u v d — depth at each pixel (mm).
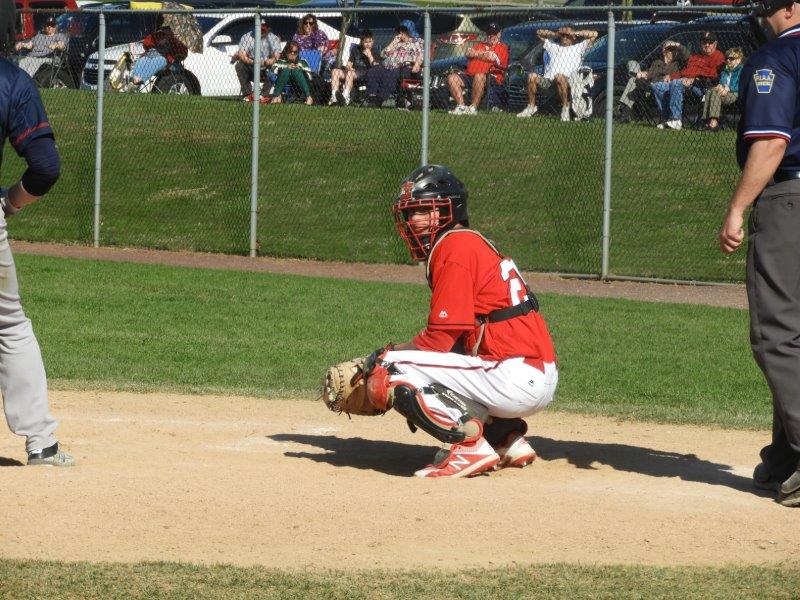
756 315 15164
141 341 30562
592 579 12398
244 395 24516
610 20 42531
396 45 54125
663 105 50125
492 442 17922
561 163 51344
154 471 16750
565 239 47250
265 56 57844
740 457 19344
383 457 18922
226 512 14562
